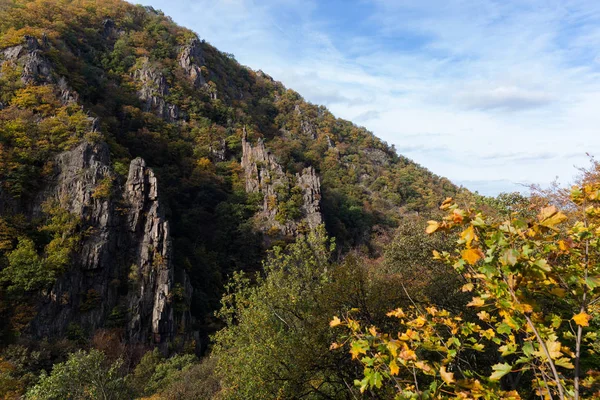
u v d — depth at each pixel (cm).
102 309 3036
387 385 518
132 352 2847
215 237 4838
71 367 1547
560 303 401
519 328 260
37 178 3456
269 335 988
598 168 948
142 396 1941
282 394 843
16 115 3775
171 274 3450
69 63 5472
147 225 3556
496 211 1166
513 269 229
